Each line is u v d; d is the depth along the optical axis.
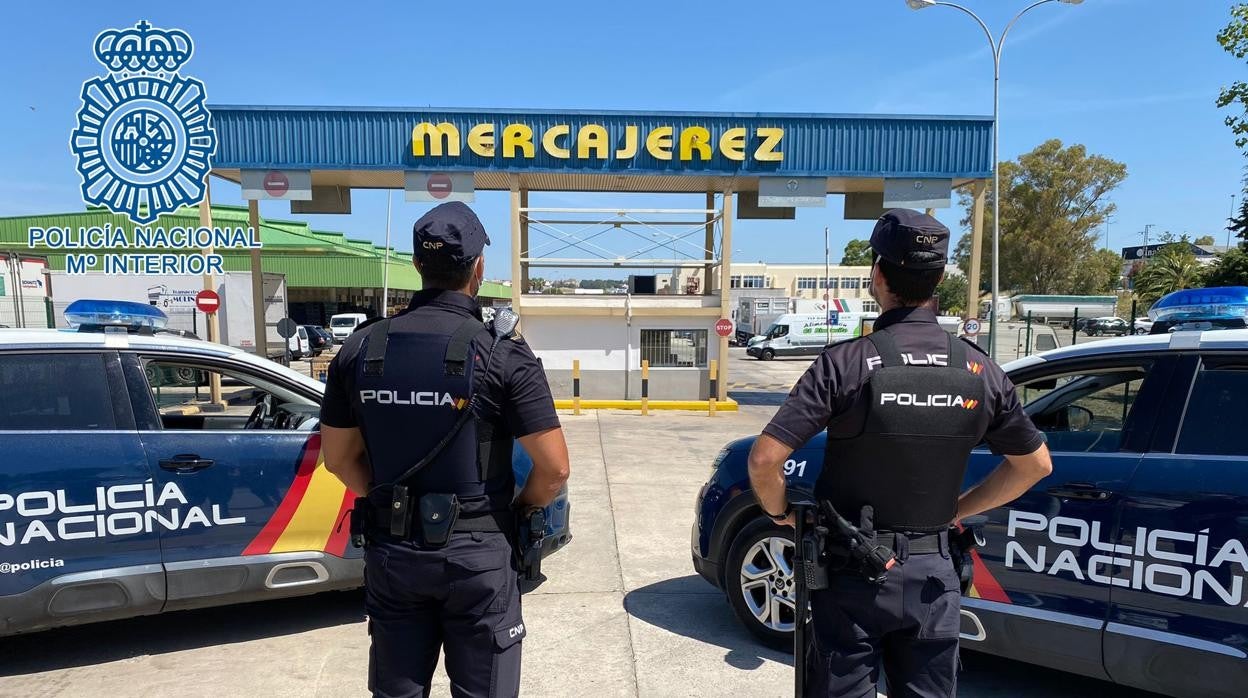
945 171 13.59
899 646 1.81
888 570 1.71
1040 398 3.52
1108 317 29.22
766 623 3.47
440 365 1.74
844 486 1.79
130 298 18.83
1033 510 2.82
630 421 12.31
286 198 12.96
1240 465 2.46
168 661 3.38
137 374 3.36
